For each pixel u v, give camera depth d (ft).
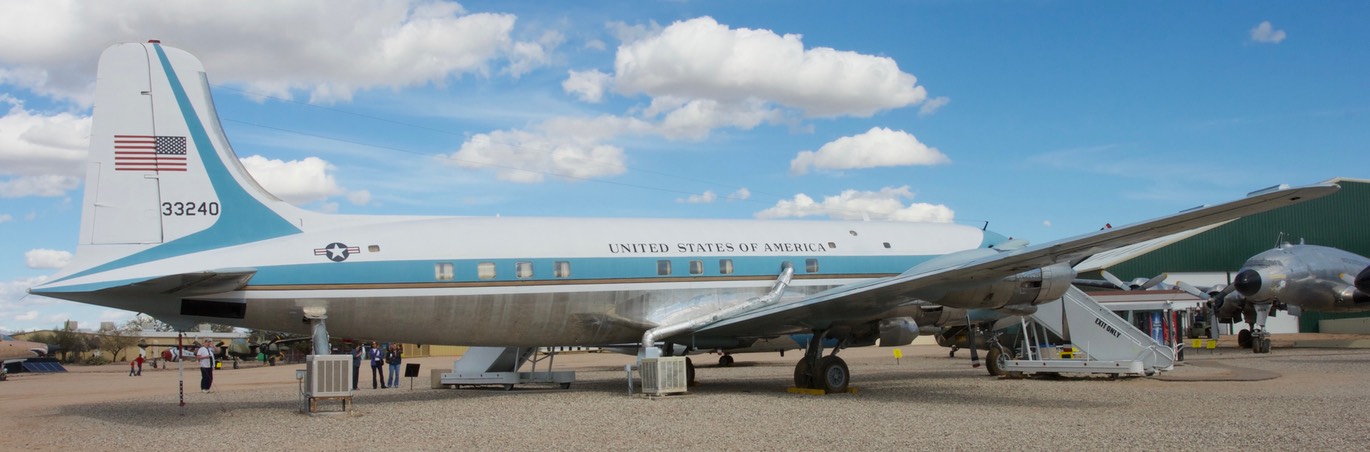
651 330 50.75
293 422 40.09
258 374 104.88
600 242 52.60
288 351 167.22
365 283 45.83
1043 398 46.06
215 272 41.63
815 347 50.65
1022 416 37.88
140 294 43.47
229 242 44.70
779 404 43.96
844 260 59.67
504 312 49.26
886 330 50.34
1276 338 142.00
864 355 112.98
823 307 46.16
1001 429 33.68
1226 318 111.55
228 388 71.61
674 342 53.57
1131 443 29.94
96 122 43.42
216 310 44.09
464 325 48.83
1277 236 150.82
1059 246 38.60
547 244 50.90
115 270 42.09
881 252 61.31
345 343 135.44
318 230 46.85
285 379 88.53
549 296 50.16
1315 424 34.45
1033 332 64.39
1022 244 54.13
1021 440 30.83
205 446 32.81
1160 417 37.11
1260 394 47.03
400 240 47.42
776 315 47.57
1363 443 29.68
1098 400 44.70
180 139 44.60
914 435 32.37
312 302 44.70
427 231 48.55
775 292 55.16
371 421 39.88
